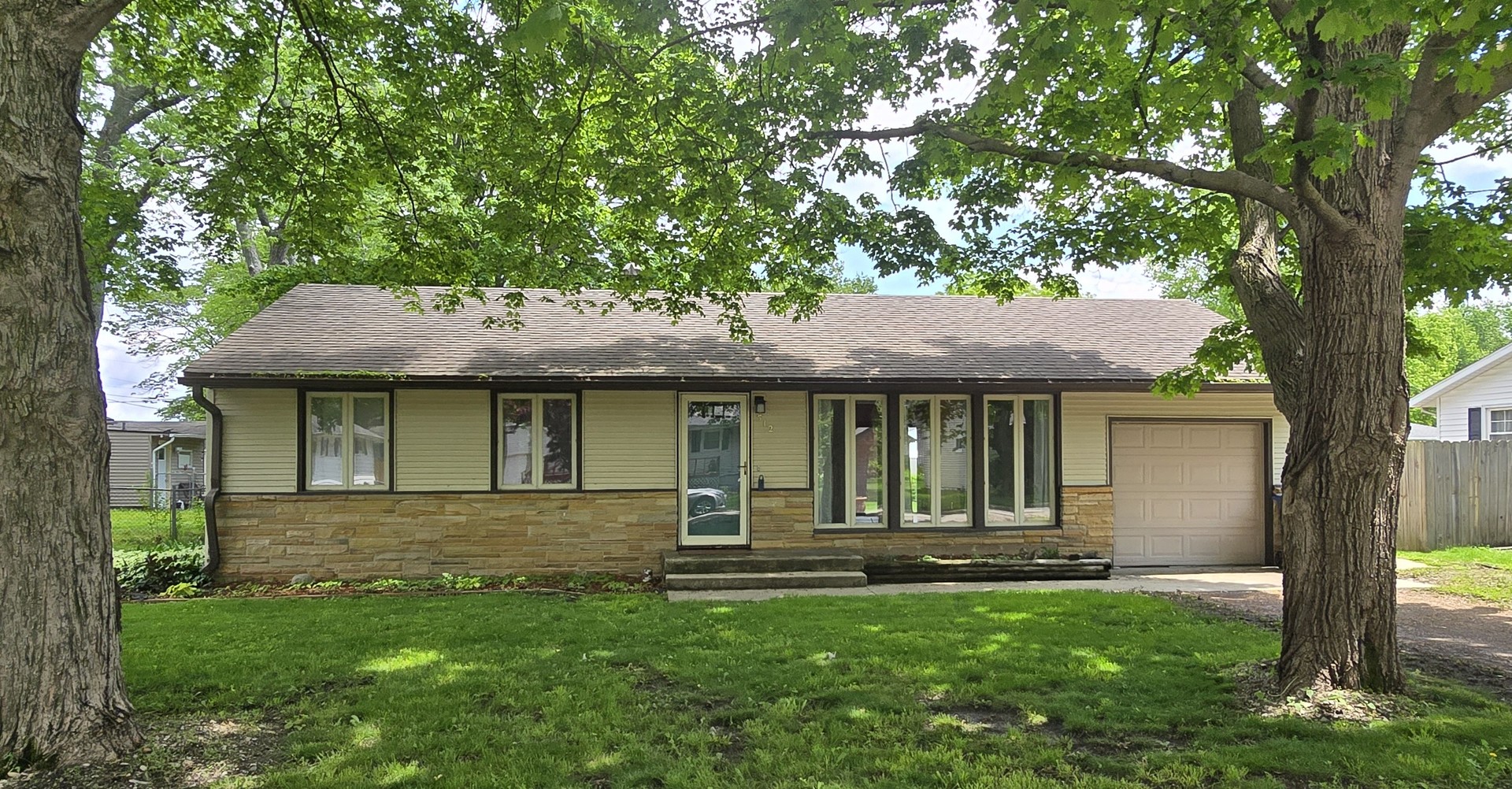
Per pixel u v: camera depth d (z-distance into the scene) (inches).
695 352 433.1
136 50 342.6
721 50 278.1
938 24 263.1
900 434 433.1
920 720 183.3
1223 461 452.8
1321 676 191.9
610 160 311.7
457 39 319.9
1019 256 356.2
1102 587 377.4
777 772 154.0
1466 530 481.4
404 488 399.2
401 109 364.2
